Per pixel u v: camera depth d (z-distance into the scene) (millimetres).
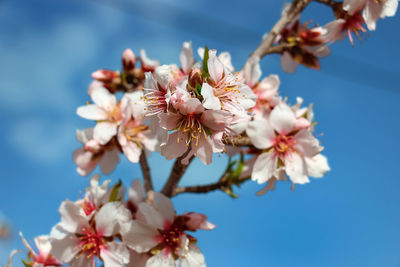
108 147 529
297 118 527
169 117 452
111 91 542
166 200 496
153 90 460
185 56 516
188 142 456
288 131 520
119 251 492
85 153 532
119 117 528
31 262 507
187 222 495
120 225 493
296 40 546
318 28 543
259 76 530
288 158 519
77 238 499
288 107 521
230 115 450
